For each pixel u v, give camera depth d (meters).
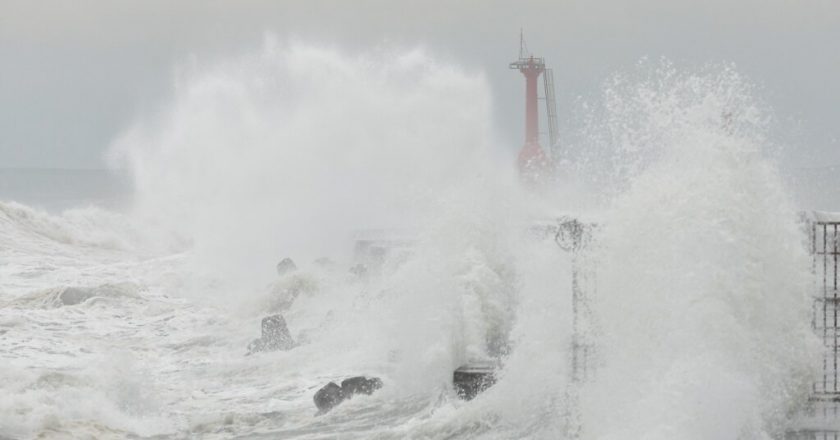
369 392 41.66
